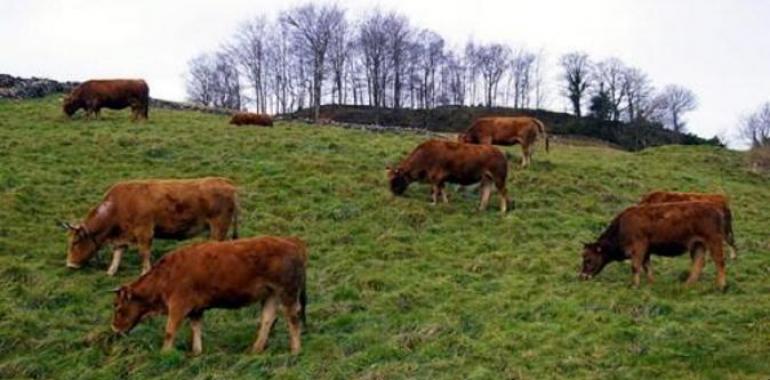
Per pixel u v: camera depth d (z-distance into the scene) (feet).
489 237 71.46
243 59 334.24
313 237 69.82
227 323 52.06
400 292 56.39
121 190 60.13
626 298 54.65
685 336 47.06
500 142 99.19
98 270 60.49
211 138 101.14
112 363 46.55
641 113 346.95
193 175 85.10
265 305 47.88
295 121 147.13
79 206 72.74
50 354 48.11
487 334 48.91
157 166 87.30
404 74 356.18
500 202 82.84
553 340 47.34
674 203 59.00
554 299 54.65
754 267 65.46
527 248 68.80
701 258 58.85
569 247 69.67
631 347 45.93
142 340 48.88
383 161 95.20
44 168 82.94
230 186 62.18
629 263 66.39
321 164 90.48
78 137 96.37
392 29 333.01
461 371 43.91
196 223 60.64
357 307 54.75
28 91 137.90
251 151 96.12
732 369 43.09
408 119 310.65
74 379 45.42
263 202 77.61
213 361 46.52
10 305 53.26
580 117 338.13
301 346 48.11
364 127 144.15
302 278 48.16
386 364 45.21
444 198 80.74
